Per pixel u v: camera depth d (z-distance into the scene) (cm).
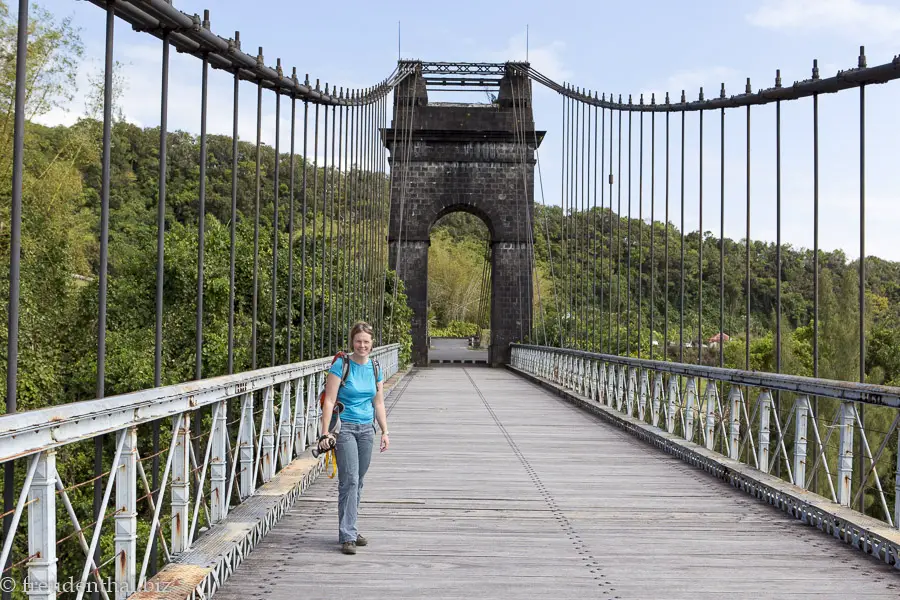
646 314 2778
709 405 871
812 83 664
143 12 440
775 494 662
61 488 317
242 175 3678
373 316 1750
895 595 441
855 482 1599
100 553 1165
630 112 1361
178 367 1816
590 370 1567
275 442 701
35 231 1747
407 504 671
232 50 571
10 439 276
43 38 1706
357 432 535
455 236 6812
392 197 3014
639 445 1033
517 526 597
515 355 2823
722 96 868
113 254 2173
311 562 496
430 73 3000
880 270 3462
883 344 2398
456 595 437
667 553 525
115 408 343
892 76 568
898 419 503
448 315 6003
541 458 923
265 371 627
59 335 1773
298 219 3108
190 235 2036
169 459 424
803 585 458
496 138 3017
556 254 3988
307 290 1856
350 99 1252
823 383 591
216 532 495
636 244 3091
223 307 1898
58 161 1931
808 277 3247
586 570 486
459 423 1258
